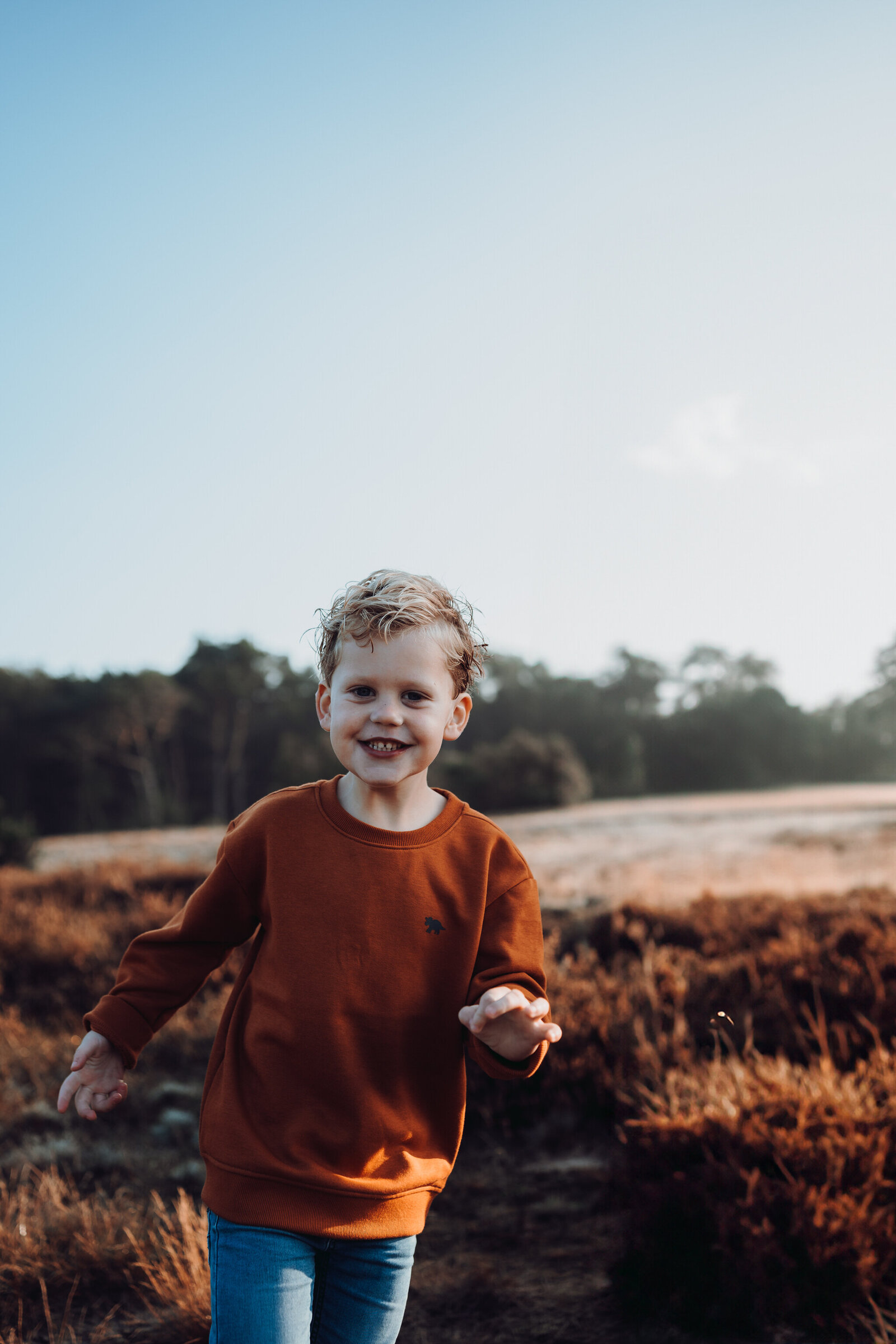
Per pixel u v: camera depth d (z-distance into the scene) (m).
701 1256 2.43
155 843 18.94
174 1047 4.81
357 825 1.51
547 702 34.97
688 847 11.59
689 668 33.31
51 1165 3.41
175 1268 2.60
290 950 1.46
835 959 4.12
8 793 42.97
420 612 1.52
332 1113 1.41
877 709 27.34
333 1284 1.39
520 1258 2.76
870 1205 2.46
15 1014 5.33
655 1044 3.77
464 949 1.49
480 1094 3.81
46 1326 2.46
